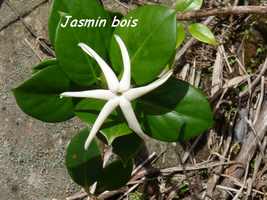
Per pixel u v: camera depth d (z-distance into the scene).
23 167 0.30
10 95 0.30
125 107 0.21
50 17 0.22
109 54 0.23
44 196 0.30
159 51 0.22
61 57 0.22
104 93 0.21
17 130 0.30
